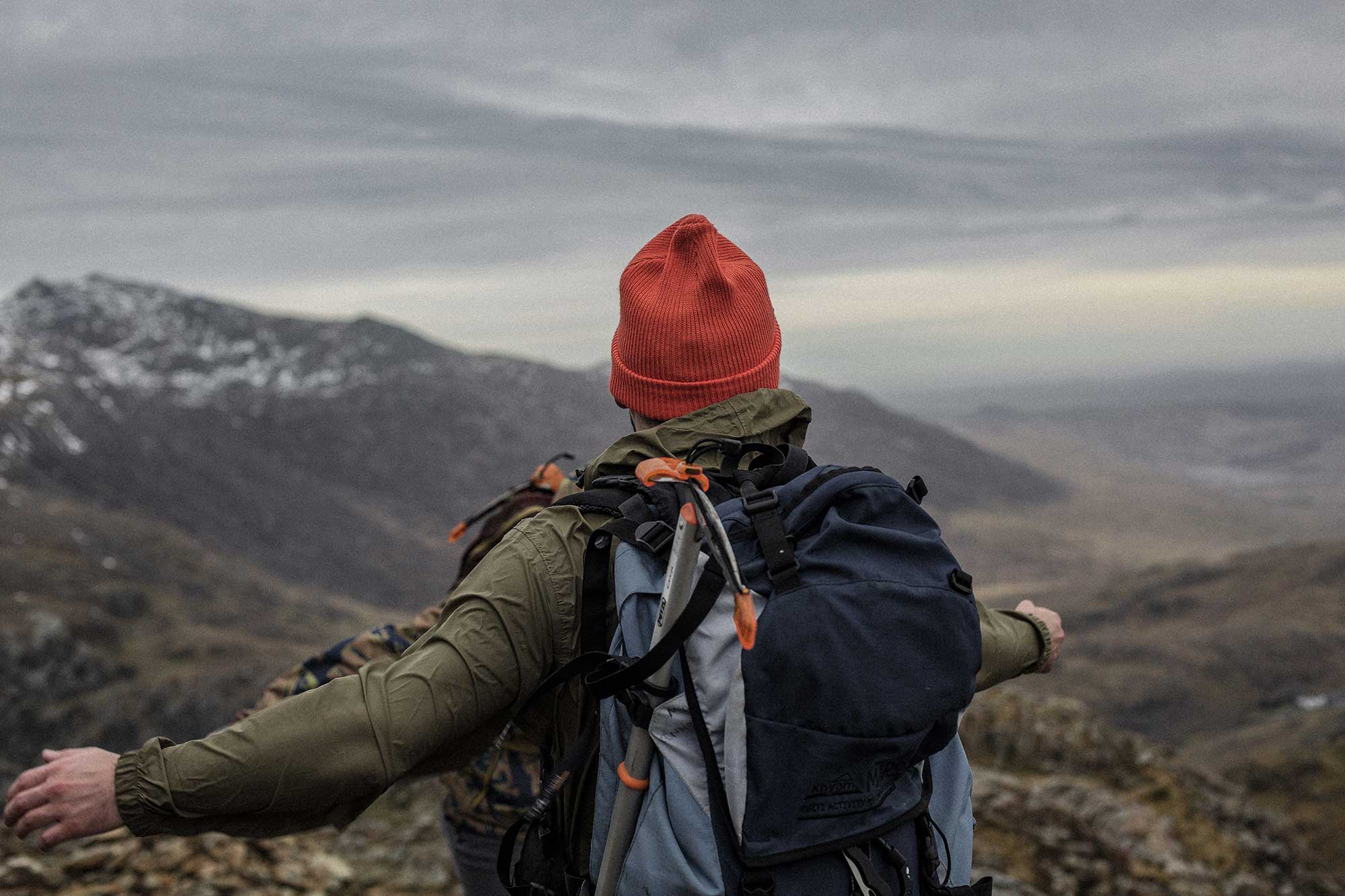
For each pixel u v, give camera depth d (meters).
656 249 2.01
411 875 5.98
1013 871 6.75
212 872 4.70
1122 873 6.97
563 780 1.70
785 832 1.54
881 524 1.71
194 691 145.62
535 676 1.69
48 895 4.36
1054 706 10.35
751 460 1.90
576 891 1.73
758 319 1.94
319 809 1.55
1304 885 7.83
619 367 1.98
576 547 1.72
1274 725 133.62
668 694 1.61
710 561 1.61
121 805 1.46
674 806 1.58
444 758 1.85
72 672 152.00
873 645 1.56
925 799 1.73
